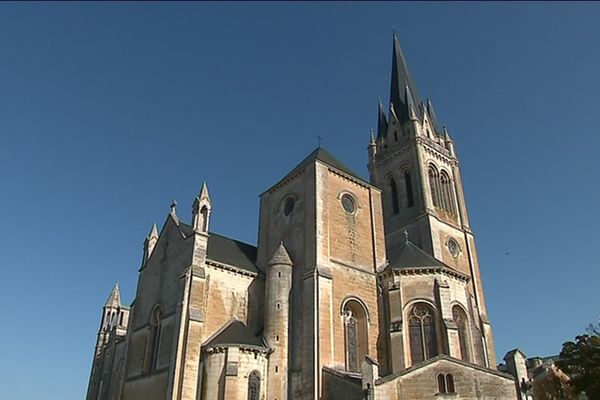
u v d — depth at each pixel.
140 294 57.28
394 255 60.56
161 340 49.12
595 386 45.16
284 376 45.88
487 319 71.38
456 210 80.44
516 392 35.38
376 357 48.69
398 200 80.12
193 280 48.09
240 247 60.72
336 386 42.81
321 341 45.88
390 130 87.62
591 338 48.19
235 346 44.69
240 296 52.00
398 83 93.44
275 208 60.06
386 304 50.62
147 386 48.09
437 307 47.91
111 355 71.06
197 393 43.88
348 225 55.62
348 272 52.09
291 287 50.88
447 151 86.62
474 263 76.62
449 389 36.47
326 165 56.97
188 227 55.91
